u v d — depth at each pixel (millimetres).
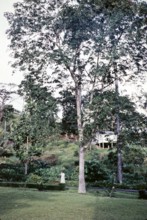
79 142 28906
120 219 13781
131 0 28906
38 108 30250
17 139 41156
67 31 30078
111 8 29250
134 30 28547
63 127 33062
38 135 30938
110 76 30938
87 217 14188
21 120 33844
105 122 28719
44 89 31219
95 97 28516
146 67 30625
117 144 31562
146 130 30688
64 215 14562
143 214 15227
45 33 30828
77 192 28438
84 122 28516
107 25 28297
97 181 38156
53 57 28062
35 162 48062
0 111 46562
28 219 13305
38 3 30188
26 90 30984
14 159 51781
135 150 32250
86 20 28797
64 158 53625
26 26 30359
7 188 29531
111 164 47625
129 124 30453
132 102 30078
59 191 28953
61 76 31156
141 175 42344
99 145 60000
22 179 37531
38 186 28938
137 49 29531
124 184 33812
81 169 28984
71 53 28438
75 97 32406
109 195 25641
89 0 29078
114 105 28578
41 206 17375
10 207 16641
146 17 29141
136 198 24594
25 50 30188
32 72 31234
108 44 29062
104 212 15711
